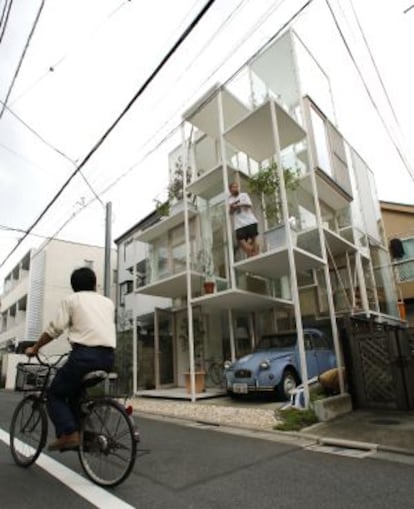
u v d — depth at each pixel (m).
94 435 3.13
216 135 11.22
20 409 3.85
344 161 11.62
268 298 9.38
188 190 10.56
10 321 28.08
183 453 4.21
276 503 2.77
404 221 16.12
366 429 5.09
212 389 9.95
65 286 22.20
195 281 10.44
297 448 4.42
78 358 3.04
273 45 9.74
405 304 15.42
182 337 11.87
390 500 2.80
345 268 10.84
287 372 7.71
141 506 2.70
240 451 4.29
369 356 6.79
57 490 3.00
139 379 11.36
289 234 7.39
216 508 2.68
